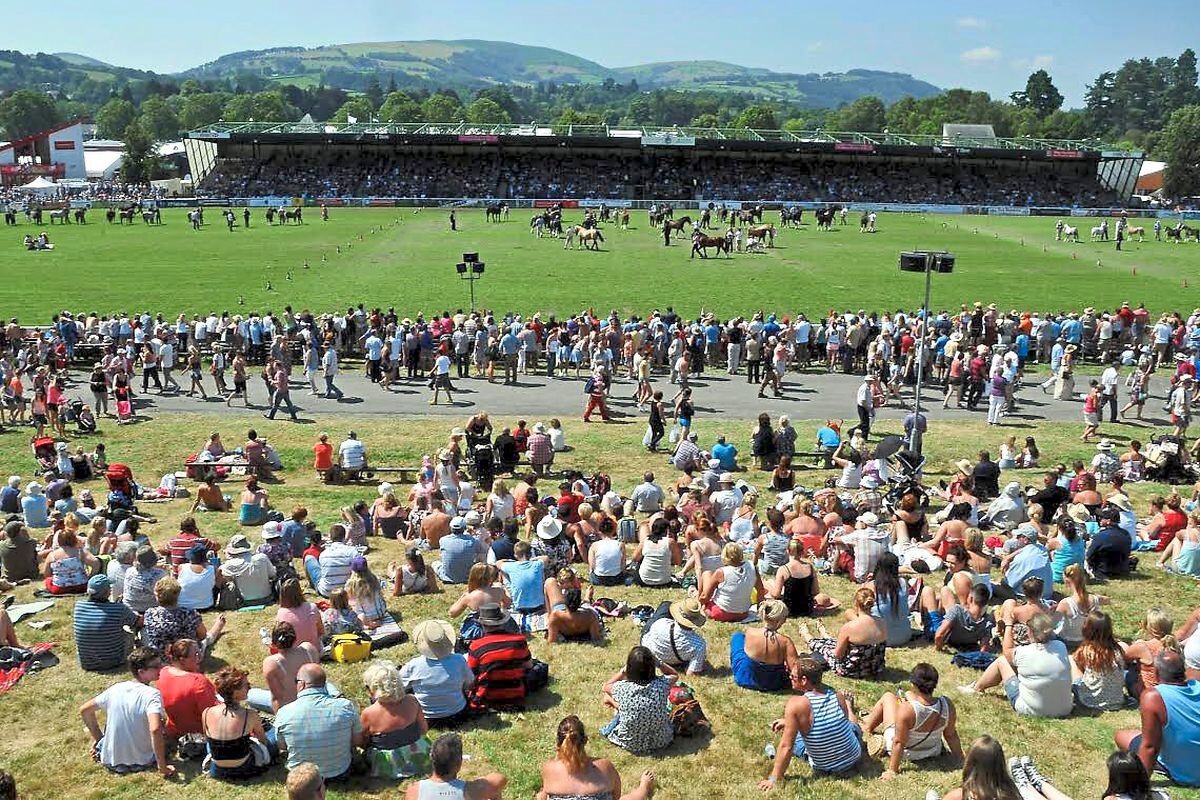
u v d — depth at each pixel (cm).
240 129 12400
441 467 2264
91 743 1129
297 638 1286
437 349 3812
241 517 2088
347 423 3167
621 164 12425
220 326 4025
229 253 6856
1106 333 4144
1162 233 8812
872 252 7200
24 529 1689
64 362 3725
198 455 2738
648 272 6112
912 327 3975
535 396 3581
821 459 2775
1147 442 3027
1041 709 1181
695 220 9181
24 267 6200
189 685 1095
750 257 6844
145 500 2350
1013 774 1018
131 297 5222
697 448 2702
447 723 1170
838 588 1648
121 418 3173
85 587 1611
